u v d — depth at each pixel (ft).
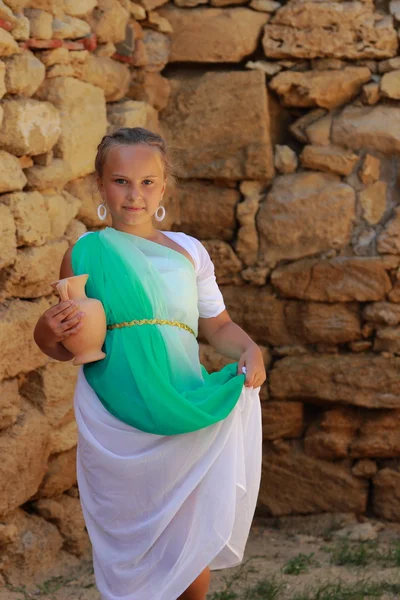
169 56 17.25
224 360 17.07
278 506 17.10
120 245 9.34
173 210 17.35
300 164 17.20
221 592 12.62
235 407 9.43
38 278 13.11
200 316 10.39
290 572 13.66
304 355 16.96
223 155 17.17
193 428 8.95
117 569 9.35
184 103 17.30
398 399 16.33
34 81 13.35
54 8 13.93
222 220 17.38
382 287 16.43
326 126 16.98
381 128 16.61
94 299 9.12
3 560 12.83
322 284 16.66
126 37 16.14
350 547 15.37
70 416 13.96
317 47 16.83
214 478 9.18
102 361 9.27
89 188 15.02
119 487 9.25
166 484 9.16
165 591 9.05
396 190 16.69
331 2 16.78
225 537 9.06
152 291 9.25
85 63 14.73
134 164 9.33
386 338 16.49
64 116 14.06
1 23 12.60
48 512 13.76
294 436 17.16
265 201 17.08
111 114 15.96
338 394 16.60
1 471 12.39
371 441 16.61
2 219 12.33
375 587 12.57
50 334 9.03
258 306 17.17
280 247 17.01
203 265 10.19
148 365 9.07
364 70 16.85
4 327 12.34
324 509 16.93
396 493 16.63
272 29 16.96
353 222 16.78
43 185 13.51
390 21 16.72
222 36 17.06
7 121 12.74
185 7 17.21
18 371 12.79
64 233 14.21
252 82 16.93
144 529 9.20
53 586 12.84
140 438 9.14
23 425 12.92
